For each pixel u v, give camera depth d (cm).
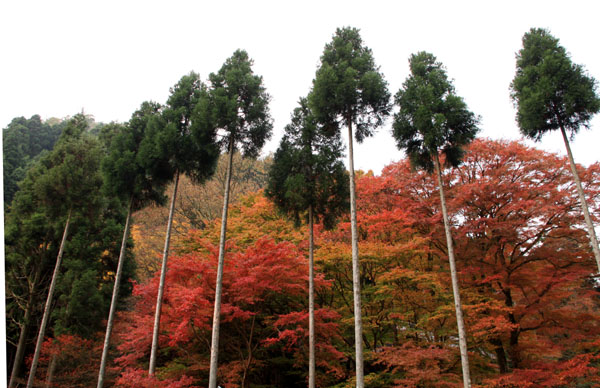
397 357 1238
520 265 1476
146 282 2273
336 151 1505
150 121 1702
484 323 1263
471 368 1453
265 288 1416
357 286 1163
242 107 1528
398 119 1387
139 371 1259
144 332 1466
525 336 1551
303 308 1645
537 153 1566
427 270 1680
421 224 1647
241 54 1673
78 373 1781
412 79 1401
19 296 1906
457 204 1507
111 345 1881
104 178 1691
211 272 1409
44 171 1938
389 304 1569
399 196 1830
